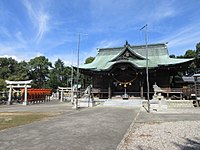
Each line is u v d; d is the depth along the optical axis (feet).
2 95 128.06
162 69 119.55
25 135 32.19
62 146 25.64
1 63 243.60
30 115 60.80
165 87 121.08
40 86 269.03
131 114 65.46
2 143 27.04
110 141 28.60
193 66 179.11
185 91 108.27
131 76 126.52
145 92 124.16
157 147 25.26
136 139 29.66
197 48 180.96
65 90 177.27
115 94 129.70
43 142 27.68
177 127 40.09
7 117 55.72
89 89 115.65
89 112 70.85
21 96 129.90
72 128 38.81
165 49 138.51
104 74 128.88
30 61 273.75
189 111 76.18
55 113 66.90
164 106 90.33
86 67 134.51
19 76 215.51
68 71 282.77
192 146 25.80
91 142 27.89
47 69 284.82
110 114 64.49
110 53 155.94
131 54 132.26
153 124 44.47
